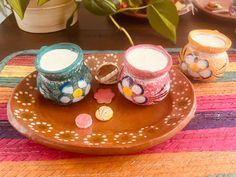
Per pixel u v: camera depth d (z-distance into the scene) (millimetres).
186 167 314
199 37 433
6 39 538
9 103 350
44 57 363
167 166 316
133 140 312
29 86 384
